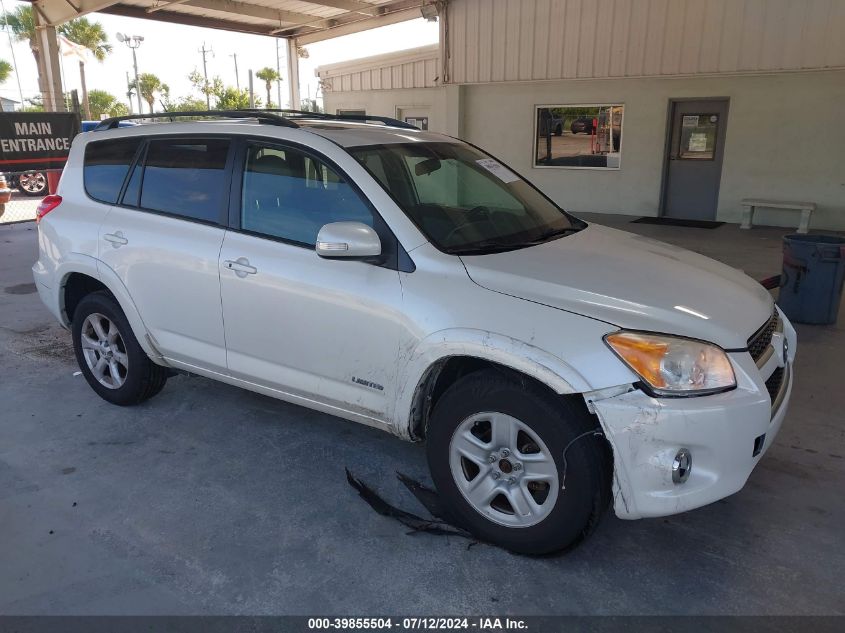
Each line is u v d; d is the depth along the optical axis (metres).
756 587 2.72
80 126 13.77
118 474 3.62
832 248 5.90
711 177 12.22
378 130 3.90
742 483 2.64
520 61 13.23
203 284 3.68
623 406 2.51
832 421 4.21
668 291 2.92
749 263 8.64
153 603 2.64
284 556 2.92
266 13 15.01
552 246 3.37
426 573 2.81
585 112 13.21
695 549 2.97
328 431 4.12
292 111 4.46
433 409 3.10
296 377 3.46
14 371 5.13
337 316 3.19
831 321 6.15
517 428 2.79
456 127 14.53
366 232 2.98
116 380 4.39
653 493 2.55
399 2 14.31
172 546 2.99
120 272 4.05
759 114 11.42
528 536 2.82
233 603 2.64
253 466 3.71
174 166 3.94
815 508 3.28
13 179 17.19
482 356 2.74
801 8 10.44
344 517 3.22
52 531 3.10
